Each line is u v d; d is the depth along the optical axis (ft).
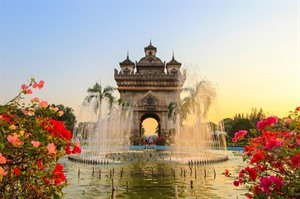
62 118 303.48
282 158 20.76
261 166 21.57
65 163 95.45
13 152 17.94
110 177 63.46
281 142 20.01
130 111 261.24
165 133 256.11
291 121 21.99
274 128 22.95
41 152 17.94
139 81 268.21
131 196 44.42
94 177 63.72
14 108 20.61
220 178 62.03
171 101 264.72
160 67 293.84
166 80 267.18
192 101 144.66
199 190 49.14
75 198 42.86
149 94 261.85
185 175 66.74
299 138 20.76
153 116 281.54
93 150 153.48
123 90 268.41
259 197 19.26
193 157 117.29
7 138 17.04
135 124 259.60
